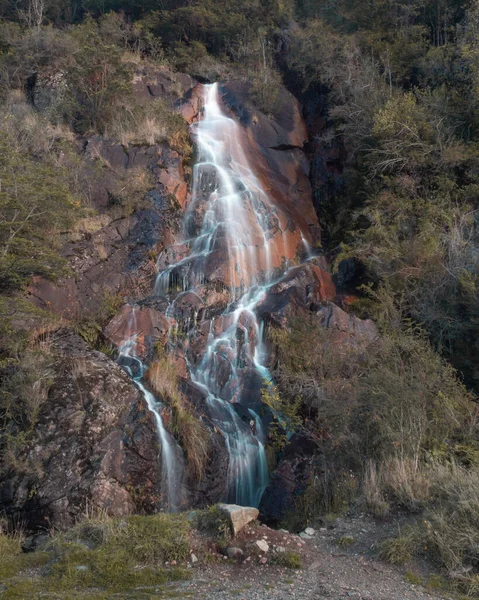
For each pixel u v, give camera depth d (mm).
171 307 10133
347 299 11859
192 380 9414
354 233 11977
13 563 5273
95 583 4867
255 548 5281
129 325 9688
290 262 12422
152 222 11484
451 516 5418
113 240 11047
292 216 13672
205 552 5273
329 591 4586
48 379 7426
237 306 10758
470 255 10078
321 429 8055
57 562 5172
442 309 9844
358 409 7434
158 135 13344
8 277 8711
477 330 9398
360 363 8742
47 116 13688
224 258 11242
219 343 9875
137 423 7348
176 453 7520
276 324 10070
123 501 6789
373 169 13023
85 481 6684
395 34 17047
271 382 9039
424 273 10258
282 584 4754
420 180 12664
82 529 5719
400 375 7906
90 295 9922
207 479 7574
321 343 9086
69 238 10539
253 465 8117
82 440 6941
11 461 6629
